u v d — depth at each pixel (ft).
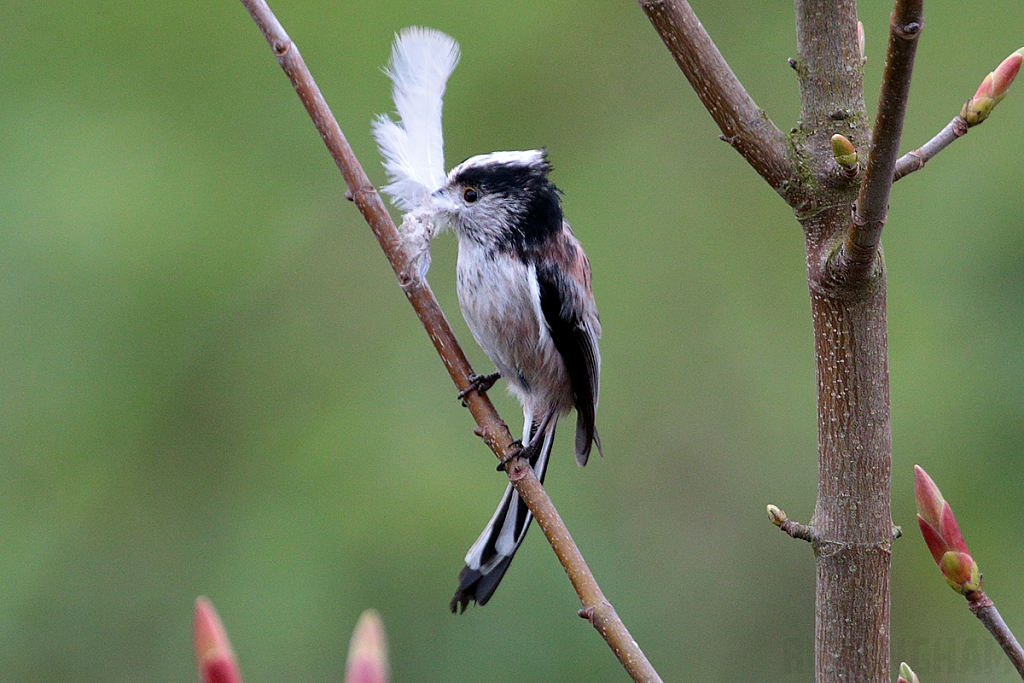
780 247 45.11
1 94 43.11
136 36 44.34
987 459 38.88
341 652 37.22
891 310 42.11
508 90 47.47
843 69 12.74
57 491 40.78
